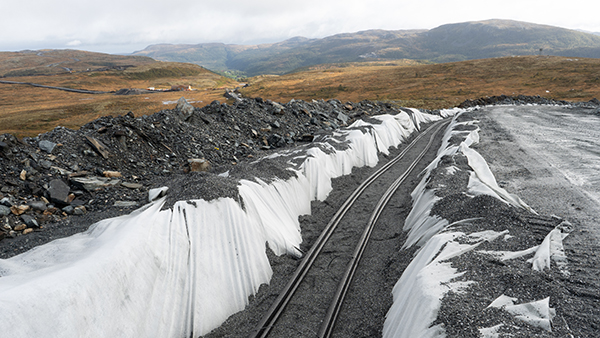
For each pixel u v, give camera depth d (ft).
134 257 25.89
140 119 64.18
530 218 29.40
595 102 136.15
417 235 34.81
